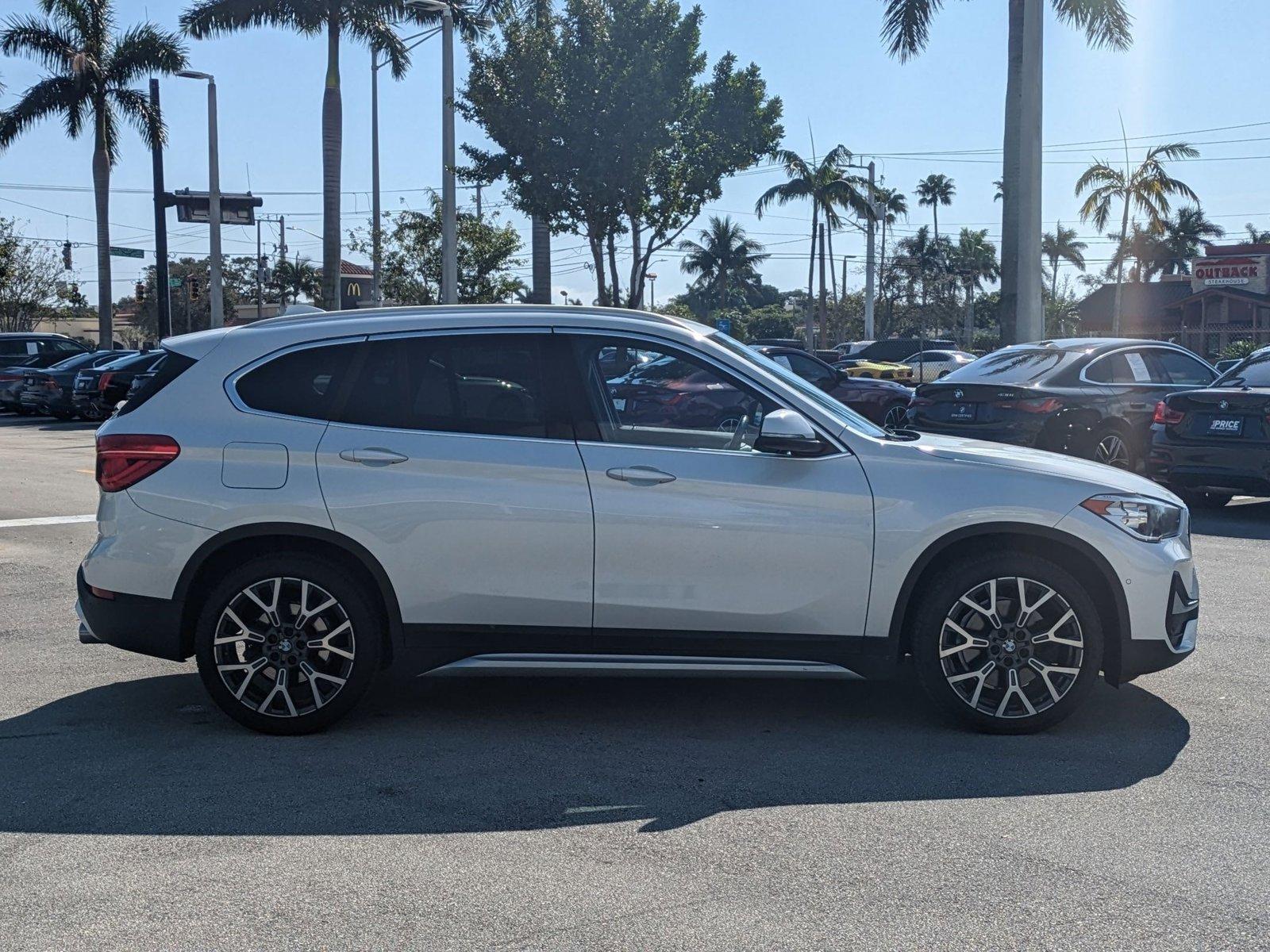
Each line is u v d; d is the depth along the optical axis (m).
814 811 4.45
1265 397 10.78
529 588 5.21
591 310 5.49
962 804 4.51
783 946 3.43
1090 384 12.59
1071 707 5.23
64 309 60.34
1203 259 50.00
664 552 5.18
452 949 3.43
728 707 5.76
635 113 20.95
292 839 4.23
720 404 5.33
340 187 33.06
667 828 4.30
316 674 5.25
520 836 4.23
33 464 17.19
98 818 4.41
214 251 33.06
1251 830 4.26
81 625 5.55
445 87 23.00
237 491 5.20
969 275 72.31
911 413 12.94
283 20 32.53
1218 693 5.93
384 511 5.18
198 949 3.44
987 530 5.19
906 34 25.75
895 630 5.23
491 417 5.30
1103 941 3.46
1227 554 9.66
